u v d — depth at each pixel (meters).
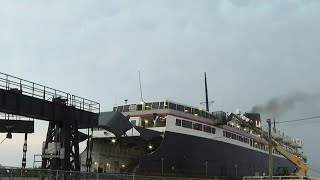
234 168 82.06
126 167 69.62
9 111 35.78
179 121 67.88
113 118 48.16
